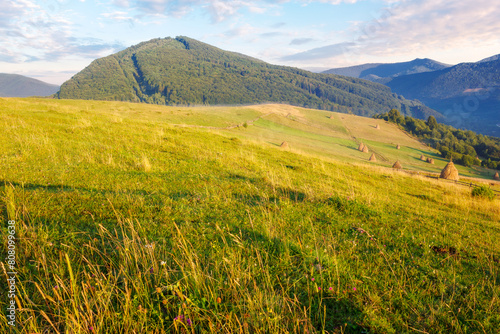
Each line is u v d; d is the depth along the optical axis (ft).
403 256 14.96
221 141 63.93
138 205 18.21
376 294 10.89
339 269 12.32
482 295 11.63
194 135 63.87
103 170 28.17
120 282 10.44
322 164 55.36
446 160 306.76
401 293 11.32
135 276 10.34
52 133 42.78
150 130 57.93
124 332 8.52
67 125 50.62
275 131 281.13
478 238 20.12
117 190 21.98
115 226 14.94
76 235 13.38
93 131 48.34
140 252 11.89
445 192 50.90
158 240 13.78
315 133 319.88
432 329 9.55
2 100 83.41
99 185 23.15
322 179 40.86
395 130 429.38
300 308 9.81
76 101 204.13
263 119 334.44
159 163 35.01
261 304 9.44
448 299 11.23
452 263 14.57
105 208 17.12
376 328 9.34
